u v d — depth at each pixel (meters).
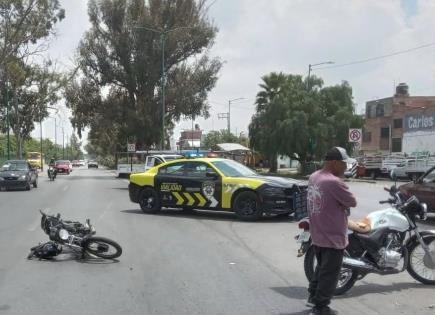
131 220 14.65
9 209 17.88
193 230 12.72
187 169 15.62
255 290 7.25
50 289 7.32
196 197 15.21
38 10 51.12
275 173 53.06
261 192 14.05
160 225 13.62
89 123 56.66
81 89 54.88
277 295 7.00
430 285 7.57
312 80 50.22
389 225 7.16
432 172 14.20
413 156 45.81
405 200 7.62
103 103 55.16
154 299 6.82
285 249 10.20
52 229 9.51
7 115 59.50
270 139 48.75
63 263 9.04
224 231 12.52
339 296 6.98
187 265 8.82
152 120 53.88
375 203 19.38
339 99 49.47
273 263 8.96
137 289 7.32
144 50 52.56
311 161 49.00
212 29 55.84
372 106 70.06
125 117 54.78
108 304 6.61
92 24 53.69
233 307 6.47
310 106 47.97
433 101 66.38
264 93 54.62
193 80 55.59
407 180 38.28
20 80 58.53
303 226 6.96
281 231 12.46
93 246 9.41
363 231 7.11
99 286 7.48
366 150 70.44
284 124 47.38
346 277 7.03
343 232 5.88
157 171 16.22
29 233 12.34
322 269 5.94
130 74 53.88
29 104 64.38
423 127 54.22
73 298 6.88
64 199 21.92
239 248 10.33
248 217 14.29
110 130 59.41
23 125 65.81
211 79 57.06
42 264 8.96
